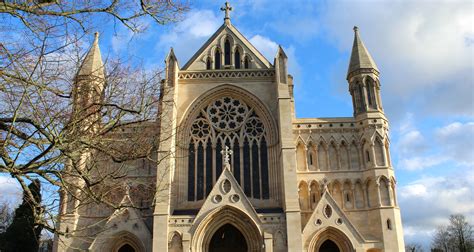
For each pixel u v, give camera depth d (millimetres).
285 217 55094
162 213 54250
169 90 61031
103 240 54531
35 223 22672
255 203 59875
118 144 28062
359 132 63188
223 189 56156
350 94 67000
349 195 60594
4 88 19188
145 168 58406
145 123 30016
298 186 60844
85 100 23594
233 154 62594
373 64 66438
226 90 65250
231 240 58688
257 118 64625
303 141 63125
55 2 19734
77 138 21000
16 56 19016
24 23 19047
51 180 21297
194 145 62844
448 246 122875
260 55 69688
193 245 53219
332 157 62594
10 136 20422
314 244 55406
